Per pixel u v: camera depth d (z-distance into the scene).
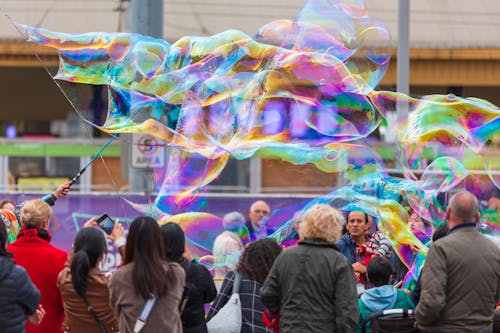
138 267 7.70
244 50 11.25
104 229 9.25
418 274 10.27
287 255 8.21
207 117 11.10
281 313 8.20
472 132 11.87
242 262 9.23
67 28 20.55
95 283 8.59
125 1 17.42
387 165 13.91
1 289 8.07
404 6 18.05
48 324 9.12
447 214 8.62
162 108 10.88
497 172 12.25
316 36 11.35
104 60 10.53
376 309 8.81
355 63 11.34
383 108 11.77
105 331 8.61
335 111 11.53
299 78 11.33
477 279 8.25
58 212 13.98
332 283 8.06
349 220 11.11
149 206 12.52
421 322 8.29
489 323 8.33
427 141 11.96
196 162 12.09
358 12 11.38
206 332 8.84
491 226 12.68
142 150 14.18
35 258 9.10
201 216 12.45
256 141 11.34
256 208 12.98
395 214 11.46
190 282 8.71
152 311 7.69
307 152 11.92
